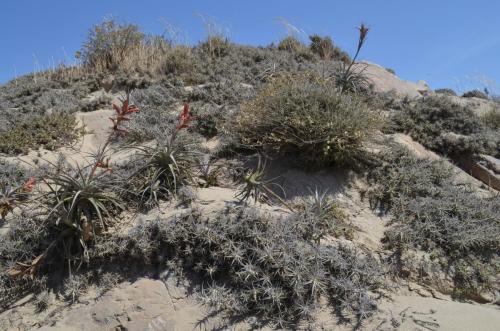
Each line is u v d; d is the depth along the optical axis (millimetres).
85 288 4340
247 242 4199
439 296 4285
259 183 4695
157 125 6738
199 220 4422
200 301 4031
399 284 4328
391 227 4938
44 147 6625
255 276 3975
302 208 4926
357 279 4133
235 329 3801
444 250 4652
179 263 4277
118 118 4625
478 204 5137
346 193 5293
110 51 9688
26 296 4367
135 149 6312
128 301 4102
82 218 4484
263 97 5840
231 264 4098
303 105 5500
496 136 6758
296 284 3873
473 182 6082
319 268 4047
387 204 5250
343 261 4133
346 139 5340
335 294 4016
